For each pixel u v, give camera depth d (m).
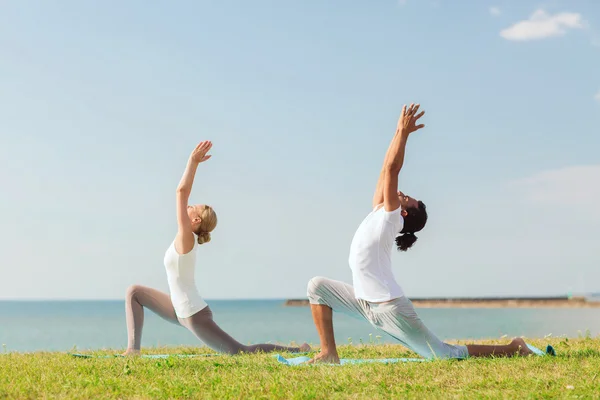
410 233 6.15
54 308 189.00
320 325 6.11
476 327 45.16
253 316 91.38
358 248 5.89
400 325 5.78
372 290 5.80
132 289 7.43
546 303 117.00
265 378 4.89
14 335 43.22
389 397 4.20
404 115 5.67
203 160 7.09
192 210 7.30
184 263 7.21
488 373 4.96
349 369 5.25
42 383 4.76
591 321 51.12
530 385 4.49
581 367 5.15
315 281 6.11
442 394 4.24
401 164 5.70
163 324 61.41
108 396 4.30
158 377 4.98
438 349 5.84
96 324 67.25
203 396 4.27
